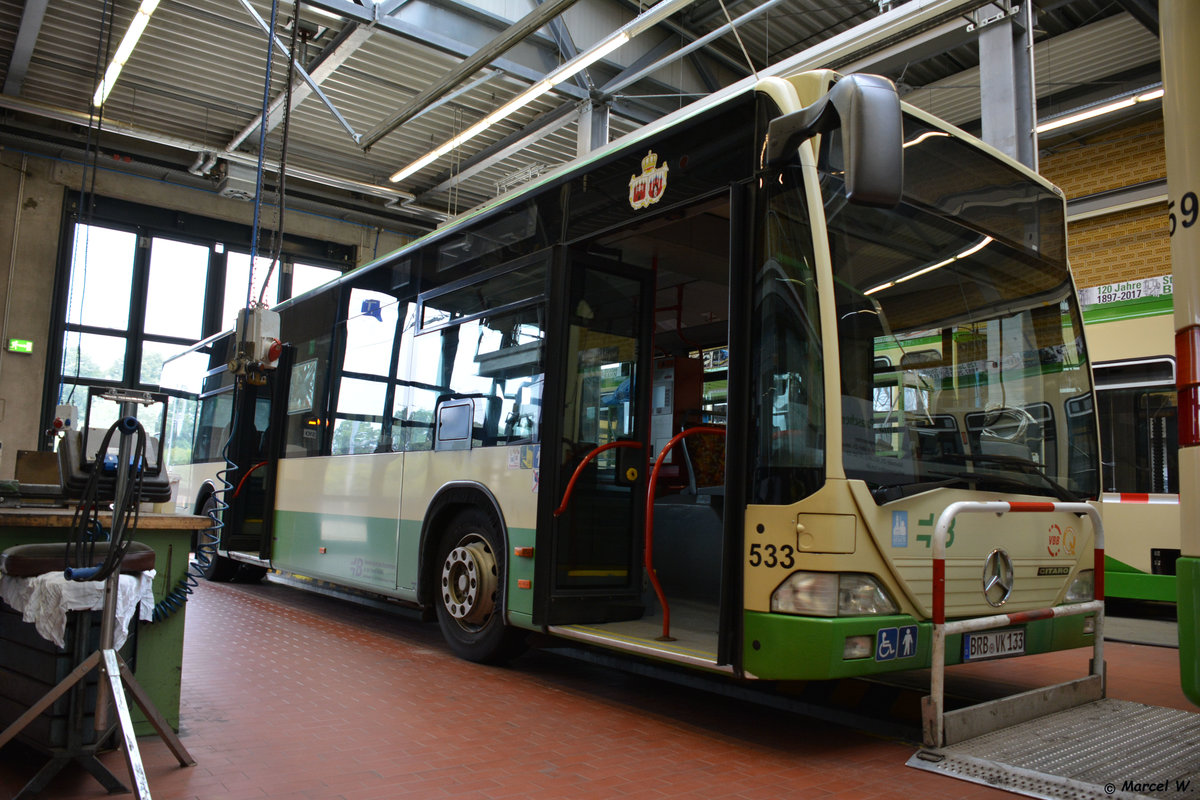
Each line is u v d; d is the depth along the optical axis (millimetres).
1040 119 12969
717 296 6391
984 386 4188
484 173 17141
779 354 3725
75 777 3057
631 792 3090
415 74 13430
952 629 3605
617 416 5223
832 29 11898
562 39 11664
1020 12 8391
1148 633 7406
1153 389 8430
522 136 14672
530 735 3807
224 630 6305
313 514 7527
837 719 3975
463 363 5812
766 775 3350
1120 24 11055
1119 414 8656
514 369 5250
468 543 5617
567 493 4840
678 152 4402
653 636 4473
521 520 5016
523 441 5078
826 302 3598
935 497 3801
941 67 12422
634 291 5387
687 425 6414
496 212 5738
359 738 3641
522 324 5242
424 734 3742
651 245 5387
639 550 5227
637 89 12758
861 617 3492
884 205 3230
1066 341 4703
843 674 3412
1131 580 8336
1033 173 4730
